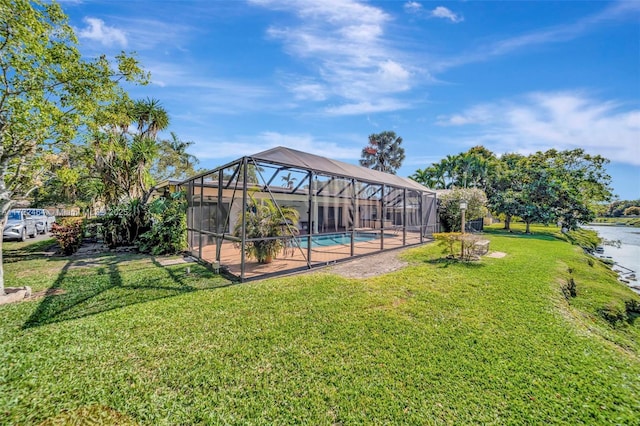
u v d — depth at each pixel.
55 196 19.94
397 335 3.81
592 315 5.79
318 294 5.38
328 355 3.29
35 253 9.73
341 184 11.60
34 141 5.48
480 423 2.36
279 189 10.27
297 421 2.34
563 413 2.48
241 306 4.73
